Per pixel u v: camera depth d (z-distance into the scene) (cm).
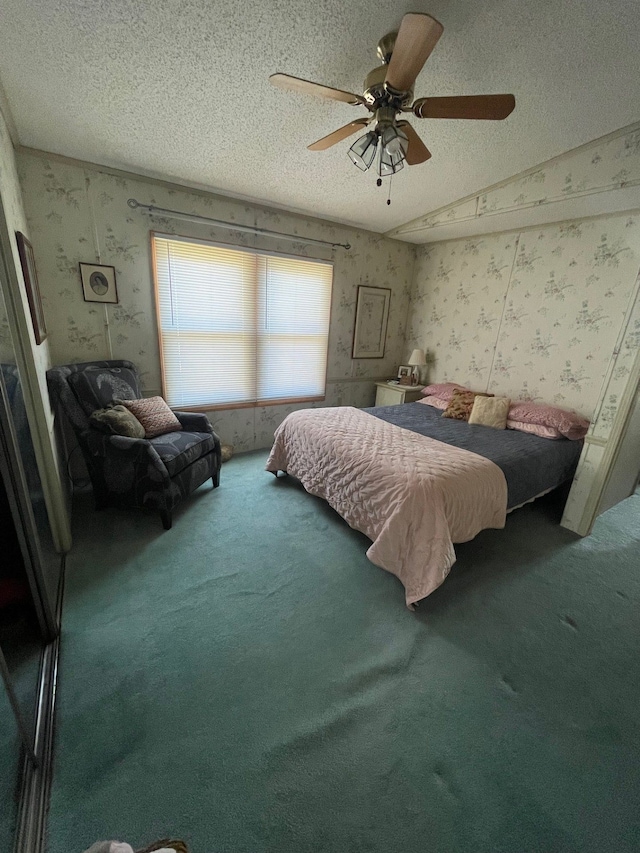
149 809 100
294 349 377
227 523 242
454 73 175
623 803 107
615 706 135
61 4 135
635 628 172
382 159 166
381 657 150
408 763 114
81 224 252
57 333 260
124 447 222
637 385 219
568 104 193
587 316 288
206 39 152
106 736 117
